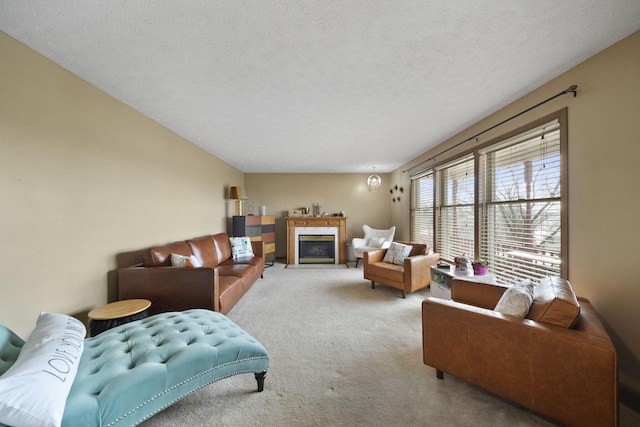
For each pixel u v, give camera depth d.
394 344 2.13
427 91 2.15
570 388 1.18
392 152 4.23
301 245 5.80
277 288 3.78
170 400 1.21
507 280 2.50
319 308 2.95
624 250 1.50
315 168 5.71
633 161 1.45
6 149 1.46
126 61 1.71
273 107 2.46
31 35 1.46
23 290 1.55
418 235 4.60
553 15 1.31
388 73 1.87
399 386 1.60
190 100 2.30
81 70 1.82
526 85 2.04
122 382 1.09
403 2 1.23
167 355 1.31
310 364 1.84
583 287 1.72
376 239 5.31
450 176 3.57
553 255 2.02
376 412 1.38
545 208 2.09
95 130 2.04
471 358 1.48
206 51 1.60
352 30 1.42
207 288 2.20
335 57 1.67
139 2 1.21
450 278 2.72
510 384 1.34
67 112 1.81
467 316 1.49
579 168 1.74
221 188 4.84
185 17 1.31
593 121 1.65
